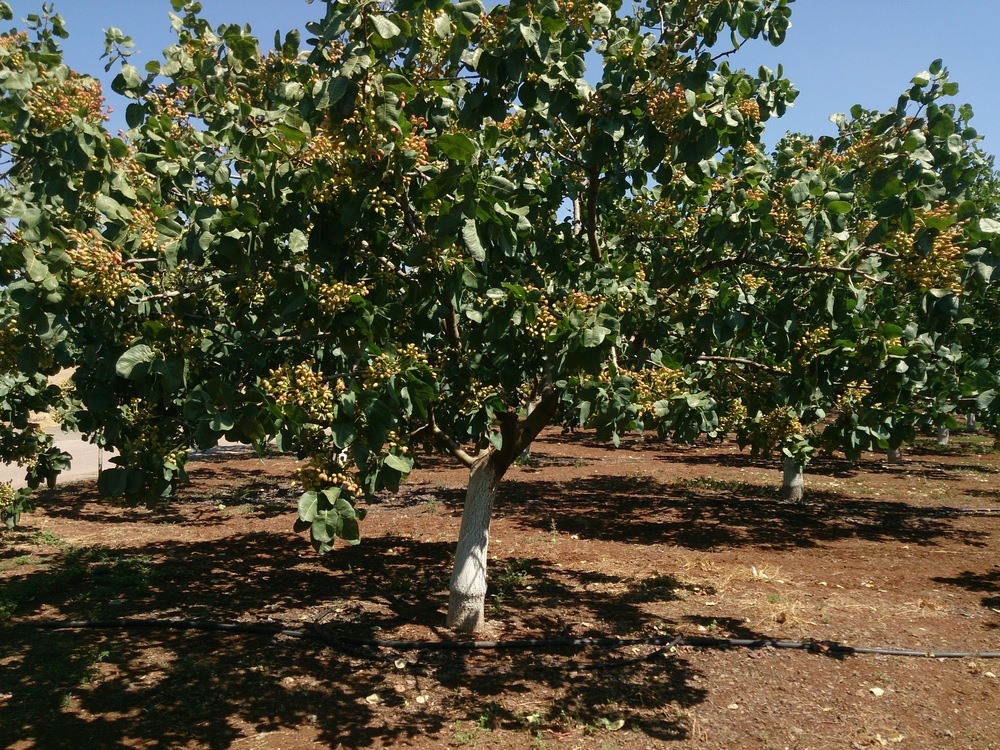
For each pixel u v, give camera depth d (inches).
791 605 316.5
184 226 169.3
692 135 197.6
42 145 170.2
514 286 175.0
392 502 567.8
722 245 220.7
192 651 261.9
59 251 146.7
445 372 234.2
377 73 151.7
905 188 183.9
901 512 551.2
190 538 447.8
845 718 212.5
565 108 193.6
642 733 203.5
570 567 381.4
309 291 168.9
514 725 207.9
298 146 164.6
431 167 166.4
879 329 207.8
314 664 251.6
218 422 148.1
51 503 554.9
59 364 195.2
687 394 205.8
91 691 227.1
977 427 1309.1
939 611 311.0
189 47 226.5
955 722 210.2
